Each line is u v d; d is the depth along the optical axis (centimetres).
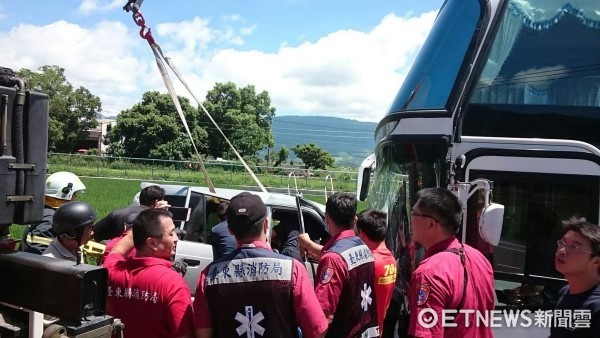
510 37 384
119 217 500
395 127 390
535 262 352
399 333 415
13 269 223
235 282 257
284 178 3559
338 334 321
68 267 209
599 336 276
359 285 328
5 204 201
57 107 4794
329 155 5266
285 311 256
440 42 422
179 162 4044
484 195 340
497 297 366
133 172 3828
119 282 287
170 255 301
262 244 270
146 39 671
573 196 346
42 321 216
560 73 380
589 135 368
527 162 350
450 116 363
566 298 293
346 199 347
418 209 293
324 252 342
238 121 5038
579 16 391
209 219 675
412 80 430
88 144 6162
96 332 208
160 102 4606
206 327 261
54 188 525
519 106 374
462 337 273
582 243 280
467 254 290
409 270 403
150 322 280
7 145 203
